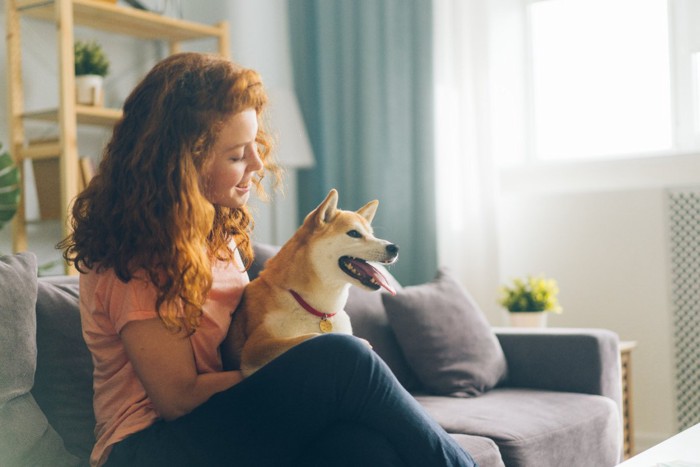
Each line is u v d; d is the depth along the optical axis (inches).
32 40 114.7
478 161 129.0
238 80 50.3
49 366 57.6
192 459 45.8
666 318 116.2
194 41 139.2
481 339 90.9
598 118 131.3
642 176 121.5
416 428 44.9
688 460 51.4
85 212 50.5
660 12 124.8
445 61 131.3
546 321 118.3
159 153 48.3
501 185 133.7
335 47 140.3
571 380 89.0
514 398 83.9
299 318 56.3
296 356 45.4
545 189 130.0
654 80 125.8
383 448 44.2
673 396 115.6
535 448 69.7
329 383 44.9
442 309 90.8
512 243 130.3
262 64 142.9
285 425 45.3
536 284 113.0
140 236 46.6
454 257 130.8
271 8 144.7
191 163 48.4
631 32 127.6
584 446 77.7
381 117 135.6
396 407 45.2
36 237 114.9
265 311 55.3
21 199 109.4
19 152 108.2
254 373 46.0
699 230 113.7
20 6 107.3
